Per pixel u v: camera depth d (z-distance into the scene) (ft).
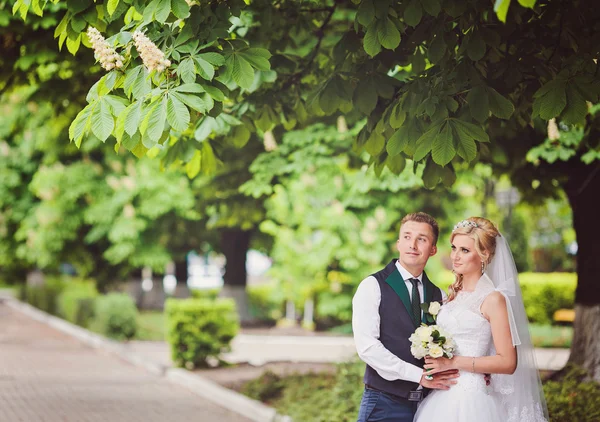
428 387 17.04
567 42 21.44
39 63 30.45
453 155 17.28
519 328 17.49
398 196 61.67
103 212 81.71
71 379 47.73
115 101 16.74
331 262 77.71
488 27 20.31
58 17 29.04
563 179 36.27
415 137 18.83
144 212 80.84
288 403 36.04
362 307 17.61
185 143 25.50
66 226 83.25
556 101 17.65
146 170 81.05
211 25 18.08
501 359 16.66
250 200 50.65
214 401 40.50
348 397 32.91
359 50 22.26
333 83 22.12
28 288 122.93
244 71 17.52
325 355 63.52
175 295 105.91
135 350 65.10
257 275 209.77
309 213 70.90
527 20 21.65
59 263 90.63
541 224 106.32
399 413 17.51
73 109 35.17
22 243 97.60
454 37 20.01
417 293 17.85
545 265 110.52
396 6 19.39
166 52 17.53
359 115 23.86
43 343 69.92
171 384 46.98
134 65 17.67
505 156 34.30
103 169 84.48
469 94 18.45
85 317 84.43
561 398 28.60
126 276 95.35
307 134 44.93
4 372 49.62
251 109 26.11
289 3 26.89
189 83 16.60
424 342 16.67
